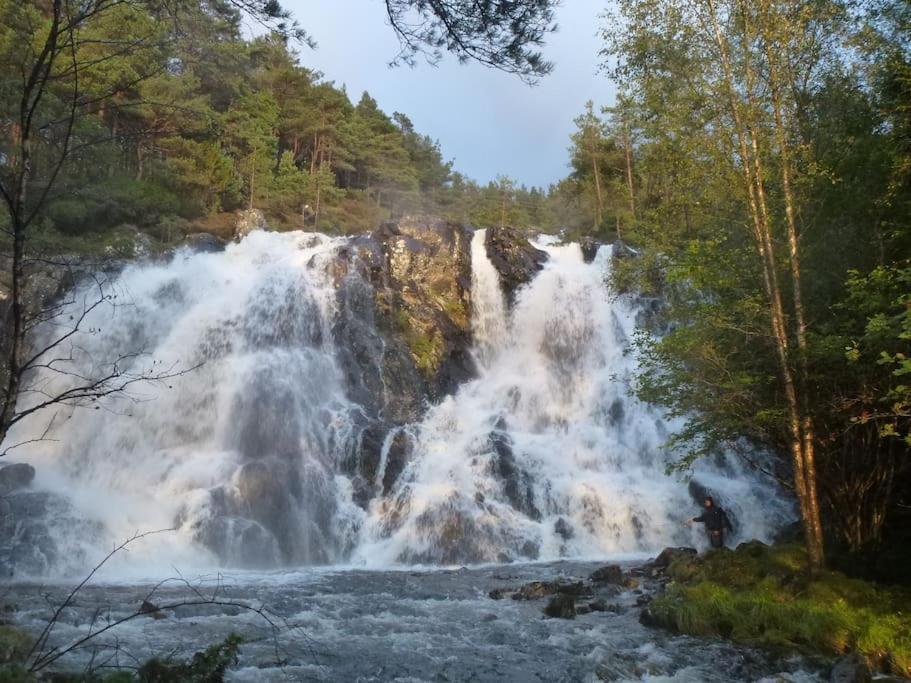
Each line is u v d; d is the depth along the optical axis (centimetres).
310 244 3625
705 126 1398
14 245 526
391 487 2283
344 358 2744
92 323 2636
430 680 915
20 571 1627
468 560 1981
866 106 1319
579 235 4869
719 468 2370
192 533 1892
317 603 1332
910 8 1216
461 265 3238
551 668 962
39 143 643
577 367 2984
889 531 1468
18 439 2330
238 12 699
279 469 2162
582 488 2259
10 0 620
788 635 1048
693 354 1373
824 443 1348
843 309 1282
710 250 1351
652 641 1082
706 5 1366
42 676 780
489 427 2655
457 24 758
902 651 951
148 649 980
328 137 5953
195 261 3222
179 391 2531
